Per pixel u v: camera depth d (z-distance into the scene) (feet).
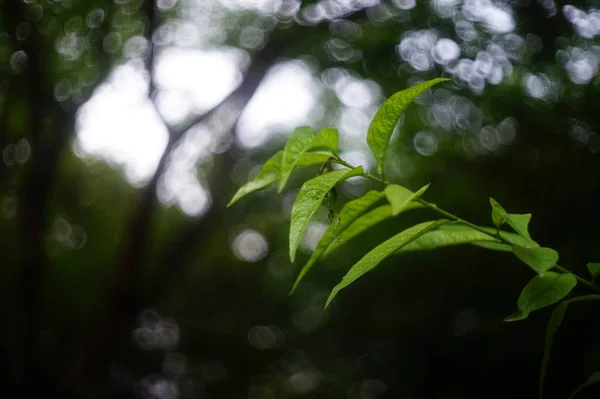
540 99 22.03
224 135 28.02
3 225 28.63
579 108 20.57
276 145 35.55
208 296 38.11
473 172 22.48
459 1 23.03
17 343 23.16
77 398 24.36
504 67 23.02
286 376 35.14
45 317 31.27
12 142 23.67
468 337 21.53
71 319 31.91
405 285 25.77
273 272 40.96
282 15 25.94
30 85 21.63
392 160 30.14
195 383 34.81
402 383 25.62
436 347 23.50
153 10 23.31
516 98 21.89
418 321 23.84
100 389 29.37
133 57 25.91
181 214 37.40
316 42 27.04
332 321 30.71
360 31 26.78
